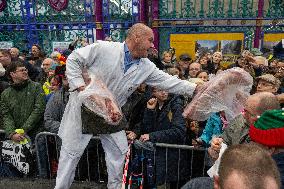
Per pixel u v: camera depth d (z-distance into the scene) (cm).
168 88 288
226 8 956
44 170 363
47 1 870
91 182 360
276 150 162
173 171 326
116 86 275
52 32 890
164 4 845
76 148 288
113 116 265
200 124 339
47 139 359
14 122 373
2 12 897
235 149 104
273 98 215
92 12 864
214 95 268
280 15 826
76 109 275
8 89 374
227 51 845
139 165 332
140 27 257
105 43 266
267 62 539
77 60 261
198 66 492
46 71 521
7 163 360
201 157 323
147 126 322
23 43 898
